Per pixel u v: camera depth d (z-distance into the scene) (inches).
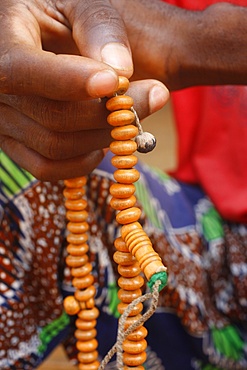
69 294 20.7
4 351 20.1
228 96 25.3
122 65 14.2
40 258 20.4
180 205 24.8
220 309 24.5
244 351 24.2
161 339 22.8
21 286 20.4
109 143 15.8
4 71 13.9
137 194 22.0
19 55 13.7
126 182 14.0
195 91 26.6
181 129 27.1
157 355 22.9
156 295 12.9
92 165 16.6
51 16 16.9
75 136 15.6
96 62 13.3
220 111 25.6
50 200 20.3
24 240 20.3
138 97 15.1
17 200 20.2
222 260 24.5
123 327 13.1
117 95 14.0
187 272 23.0
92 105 14.7
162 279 13.0
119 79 13.9
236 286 24.3
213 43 18.0
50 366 31.0
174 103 27.3
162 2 18.8
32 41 14.8
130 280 14.6
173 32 18.2
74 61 13.3
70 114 14.8
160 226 22.9
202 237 24.5
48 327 20.9
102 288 20.7
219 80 18.4
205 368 24.1
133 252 13.6
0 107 16.4
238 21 17.8
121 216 13.9
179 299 22.5
